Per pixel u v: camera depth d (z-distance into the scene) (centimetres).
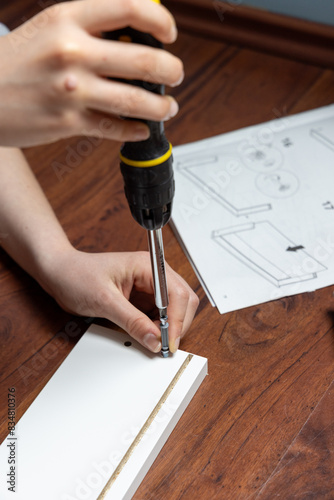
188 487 49
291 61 94
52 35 35
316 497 47
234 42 98
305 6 92
